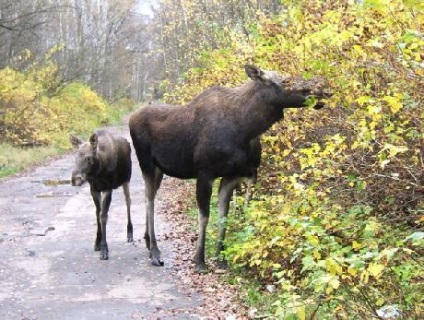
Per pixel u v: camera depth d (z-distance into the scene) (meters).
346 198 6.28
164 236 9.51
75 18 50.12
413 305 4.36
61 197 14.27
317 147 5.59
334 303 4.98
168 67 30.25
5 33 31.11
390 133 5.31
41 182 17.19
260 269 6.74
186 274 7.47
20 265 8.19
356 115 5.84
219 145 7.04
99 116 42.41
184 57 23.31
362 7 6.09
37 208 12.77
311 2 7.08
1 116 26.17
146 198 8.22
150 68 73.81
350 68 5.97
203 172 7.25
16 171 19.77
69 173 19.25
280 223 5.92
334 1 6.95
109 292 6.97
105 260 8.33
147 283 7.26
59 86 37.28
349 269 4.21
